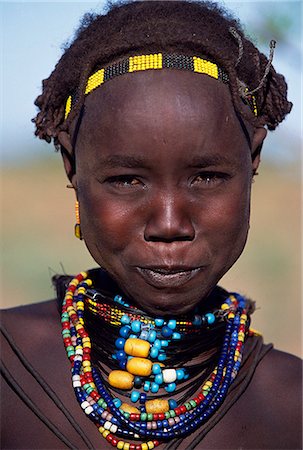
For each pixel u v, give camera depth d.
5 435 1.70
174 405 1.71
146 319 1.74
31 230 8.05
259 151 1.74
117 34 1.66
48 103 1.79
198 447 1.71
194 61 1.56
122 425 1.67
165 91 1.52
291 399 1.83
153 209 1.54
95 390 1.71
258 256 6.99
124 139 1.52
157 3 1.73
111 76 1.57
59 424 1.70
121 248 1.59
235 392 1.79
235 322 1.84
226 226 1.59
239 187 1.60
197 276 1.59
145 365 1.70
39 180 10.95
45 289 6.30
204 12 1.73
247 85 1.71
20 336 1.84
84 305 1.81
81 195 1.65
